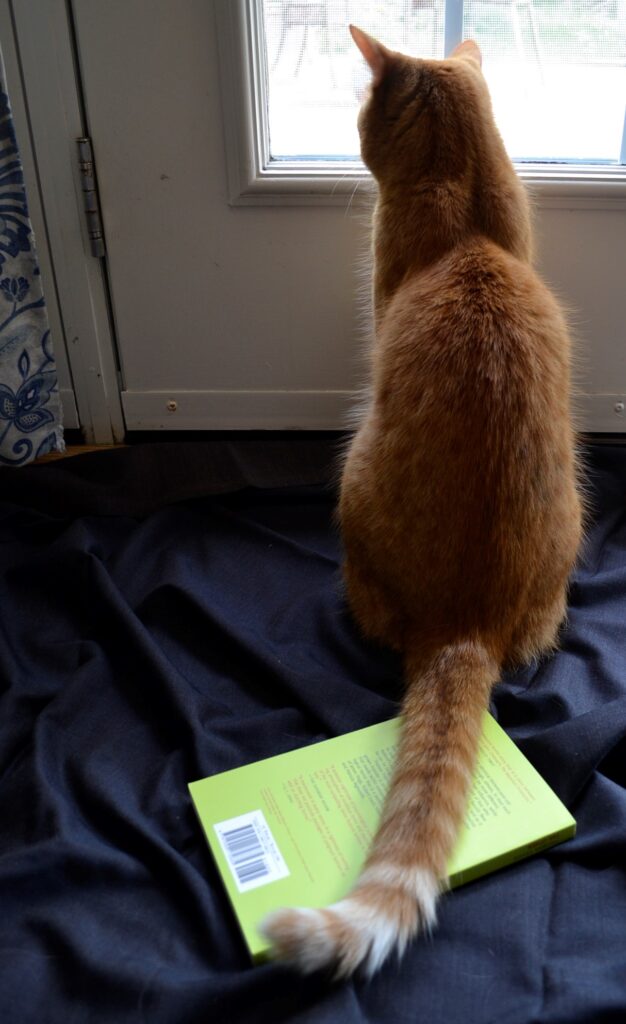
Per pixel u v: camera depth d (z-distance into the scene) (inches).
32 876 35.7
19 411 59.5
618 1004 31.0
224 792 39.2
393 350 44.6
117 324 63.7
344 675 46.7
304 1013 31.2
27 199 58.1
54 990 32.4
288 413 66.5
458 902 35.4
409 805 35.6
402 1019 31.6
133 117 56.7
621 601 50.9
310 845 37.1
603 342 63.3
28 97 56.2
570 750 40.2
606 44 56.6
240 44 53.6
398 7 56.1
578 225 59.1
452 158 47.8
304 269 61.1
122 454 62.3
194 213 59.6
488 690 41.3
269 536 56.2
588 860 37.3
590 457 61.5
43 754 41.1
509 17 56.2
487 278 44.3
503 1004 31.8
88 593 50.4
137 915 35.4
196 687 46.0
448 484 42.0
